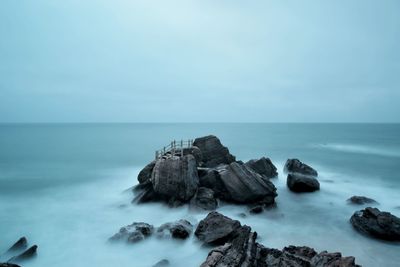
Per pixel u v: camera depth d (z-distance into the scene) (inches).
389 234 789.9
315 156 2598.4
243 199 1031.0
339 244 797.2
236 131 7588.6
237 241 617.6
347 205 1120.8
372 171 1873.8
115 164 2175.2
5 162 2269.9
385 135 5615.2
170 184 1045.8
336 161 2316.7
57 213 1083.9
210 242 736.3
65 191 1398.9
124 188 1434.5
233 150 3041.3
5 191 1405.0
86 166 2086.6
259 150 3056.1
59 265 718.5
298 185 1262.3
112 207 1123.9
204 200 1017.5
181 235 784.9
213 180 1110.4
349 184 1499.8
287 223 944.9
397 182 1556.3
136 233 801.6
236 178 1077.1
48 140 4473.4
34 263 725.9
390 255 735.1
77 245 820.6
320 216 1008.2
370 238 818.8
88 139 4709.6
